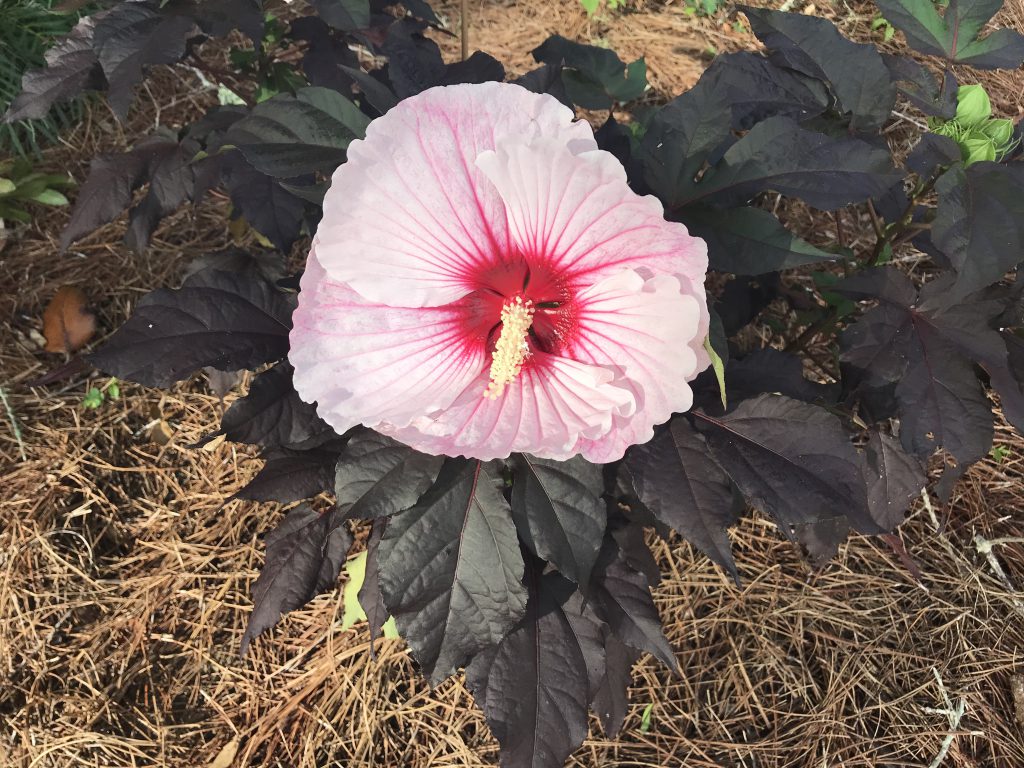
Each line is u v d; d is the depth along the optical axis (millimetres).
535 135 324
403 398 364
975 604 658
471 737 609
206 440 396
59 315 735
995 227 399
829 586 666
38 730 598
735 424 411
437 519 390
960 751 608
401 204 333
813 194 396
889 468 535
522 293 377
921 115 897
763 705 630
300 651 634
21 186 774
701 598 658
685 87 919
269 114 375
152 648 638
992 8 471
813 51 475
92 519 678
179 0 484
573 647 447
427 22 604
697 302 322
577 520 384
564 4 985
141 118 858
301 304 351
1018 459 715
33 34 818
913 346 472
